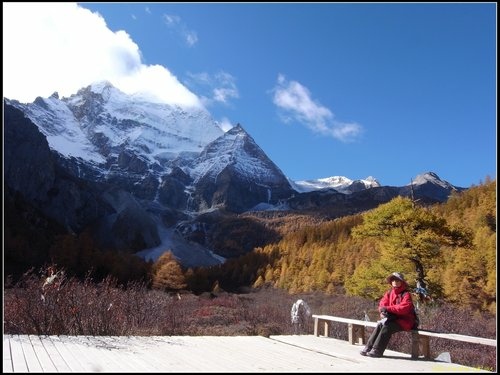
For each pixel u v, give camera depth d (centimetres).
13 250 6334
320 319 945
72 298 927
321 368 605
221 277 8800
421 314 1777
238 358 670
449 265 3647
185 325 1493
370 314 2050
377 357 693
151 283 5681
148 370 545
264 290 7325
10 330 842
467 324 1652
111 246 13875
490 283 3142
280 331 1548
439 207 6788
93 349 672
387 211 2400
